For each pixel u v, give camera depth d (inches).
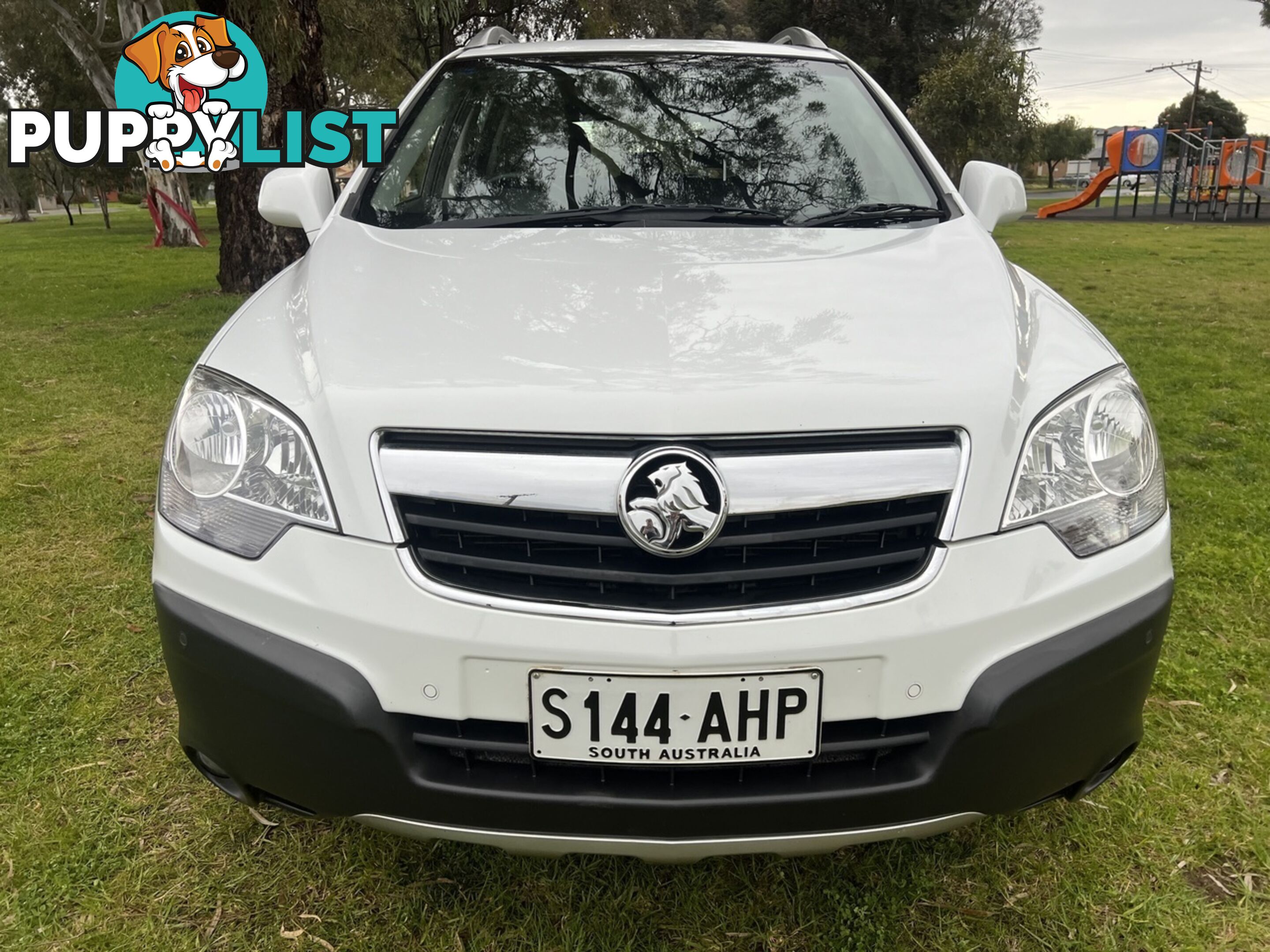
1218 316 294.4
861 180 87.9
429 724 52.6
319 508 52.1
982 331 58.1
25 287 413.1
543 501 49.9
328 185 91.4
